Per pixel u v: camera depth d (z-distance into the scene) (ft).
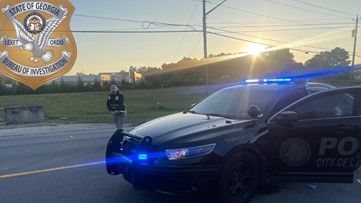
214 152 13.25
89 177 18.66
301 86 16.53
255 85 18.02
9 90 166.09
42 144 31.22
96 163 22.11
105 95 152.66
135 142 14.37
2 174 19.56
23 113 57.62
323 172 15.46
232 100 17.53
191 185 13.00
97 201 14.92
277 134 14.69
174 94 148.05
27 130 46.47
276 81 17.83
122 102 34.24
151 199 15.07
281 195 15.48
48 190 16.47
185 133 13.75
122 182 17.63
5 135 40.63
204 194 14.26
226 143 13.55
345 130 15.58
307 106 15.62
